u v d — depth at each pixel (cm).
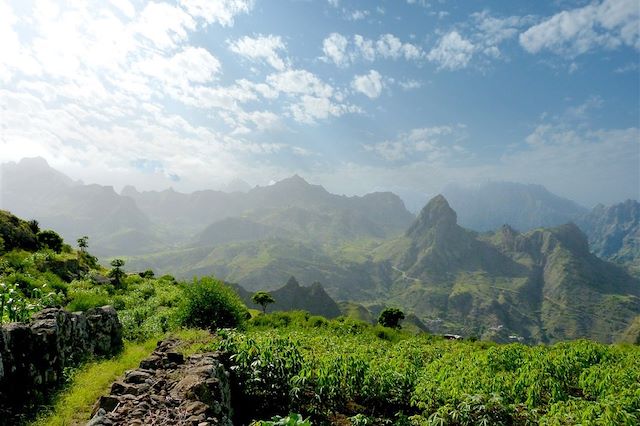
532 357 1777
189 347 1384
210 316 2128
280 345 1169
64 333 1321
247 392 1128
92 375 1249
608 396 1049
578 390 1602
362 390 1185
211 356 1180
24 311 1207
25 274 2738
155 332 2172
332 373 1122
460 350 2177
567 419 943
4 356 930
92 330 1597
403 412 1220
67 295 2734
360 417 1041
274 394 1130
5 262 2873
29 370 1011
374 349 2033
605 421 893
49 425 887
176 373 1059
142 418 816
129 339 2041
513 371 1689
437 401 1122
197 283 2238
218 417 887
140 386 965
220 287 2269
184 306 2166
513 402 1191
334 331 3089
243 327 2189
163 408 862
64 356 1266
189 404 870
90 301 2364
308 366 1124
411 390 1248
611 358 1975
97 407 882
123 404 874
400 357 1652
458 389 1077
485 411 972
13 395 941
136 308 2753
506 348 1953
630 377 1374
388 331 3409
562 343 2503
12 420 891
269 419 1085
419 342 2692
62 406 993
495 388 1212
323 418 1114
